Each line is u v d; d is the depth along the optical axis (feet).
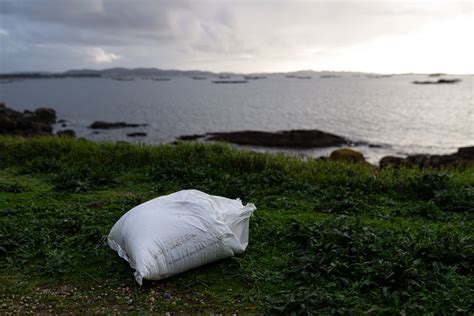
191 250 16.21
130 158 34.32
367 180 27.86
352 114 179.63
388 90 409.69
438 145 101.19
